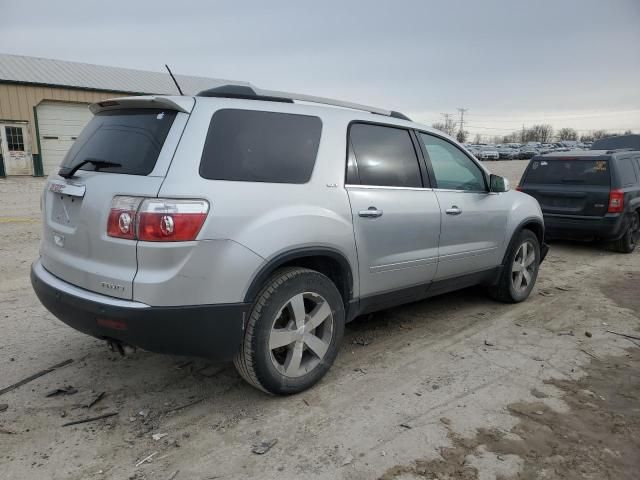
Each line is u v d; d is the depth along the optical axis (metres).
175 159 2.94
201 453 2.87
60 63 27.97
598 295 6.07
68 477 2.66
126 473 2.69
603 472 2.75
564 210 8.85
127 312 2.82
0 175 23.42
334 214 3.54
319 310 3.52
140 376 3.77
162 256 2.82
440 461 2.82
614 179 8.43
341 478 2.67
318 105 3.80
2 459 2.79
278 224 3.19
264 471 2.72
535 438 3.05
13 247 7.94
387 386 3.66
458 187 4.77
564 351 4.34
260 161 3.26
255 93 3.49
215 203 2.95
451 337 4.62
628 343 4.56
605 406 3.44
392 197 4.01
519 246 5.47
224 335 3.04
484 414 3.30
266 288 3.21
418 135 4.47
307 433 3.07
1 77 23.20
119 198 2.91
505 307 5.52
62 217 3.32
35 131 23.88
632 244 8.94
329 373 3.85
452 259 4.62
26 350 4.17
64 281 3.24
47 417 3.20
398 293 4.23
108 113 3.56
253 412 3.29
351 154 3.81
